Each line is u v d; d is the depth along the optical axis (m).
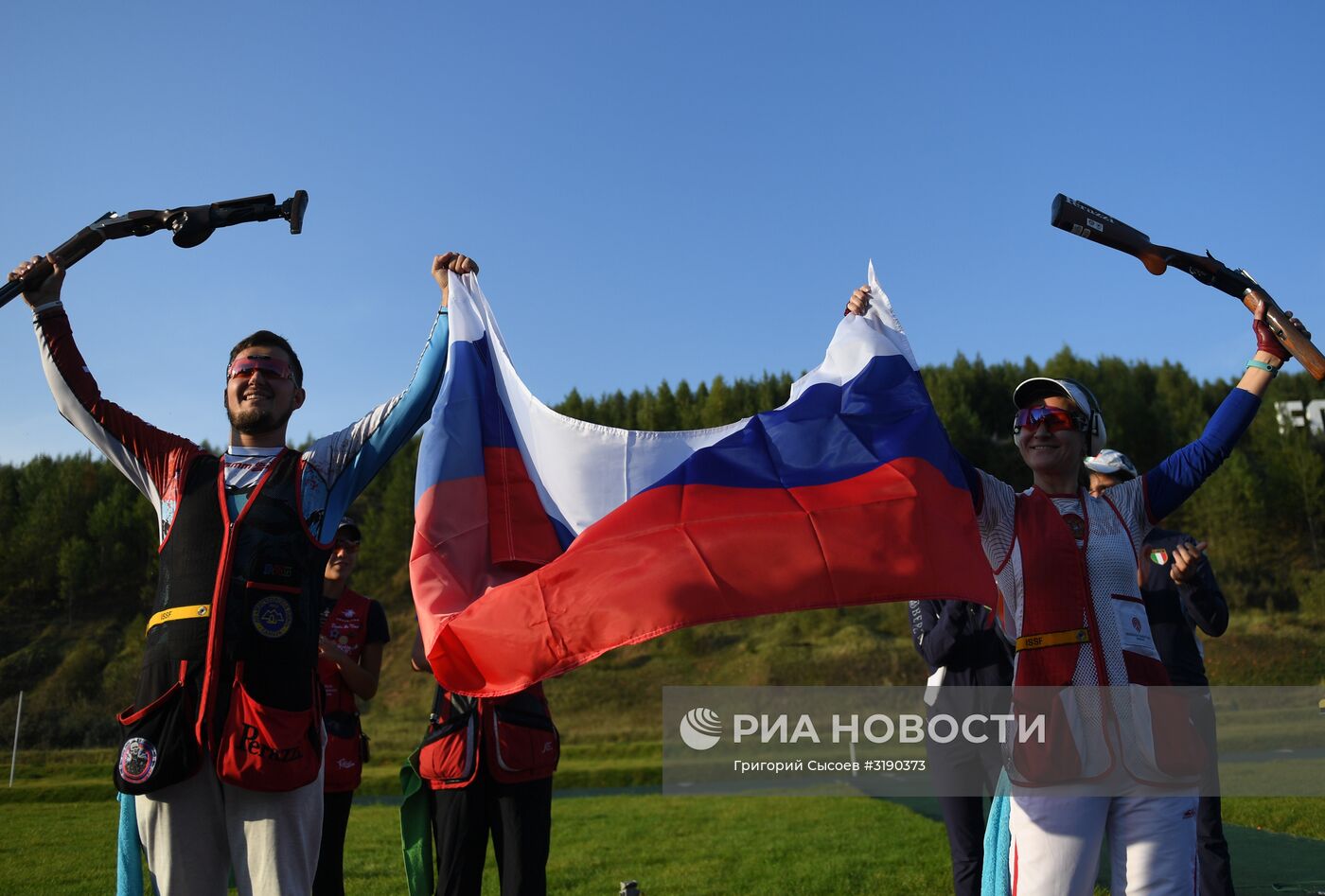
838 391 3.73
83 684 48.34
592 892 6.16
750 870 6.82
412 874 4.31
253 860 3.00
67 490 69.56
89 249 3.48
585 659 3.34
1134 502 3.38
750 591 3.27
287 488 3.26
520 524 4.21
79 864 7.70
